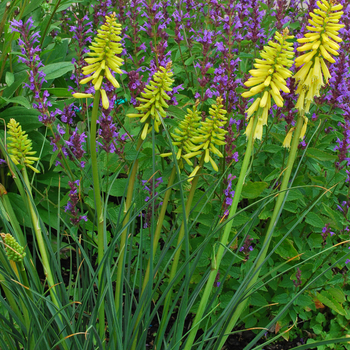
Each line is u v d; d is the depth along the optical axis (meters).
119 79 3.80
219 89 2.77
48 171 3.43
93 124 1.38
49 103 2.57
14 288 1.79
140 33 4.23
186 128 1.60
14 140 1.67
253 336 2.81
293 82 2.57
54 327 1.86
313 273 2.75
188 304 1.84
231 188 2.40
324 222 2.89
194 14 4.46
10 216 1.86
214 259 1.57
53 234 3.32
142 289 1.95
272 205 2.80
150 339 2.76
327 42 1.44
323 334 2.72
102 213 1.60
